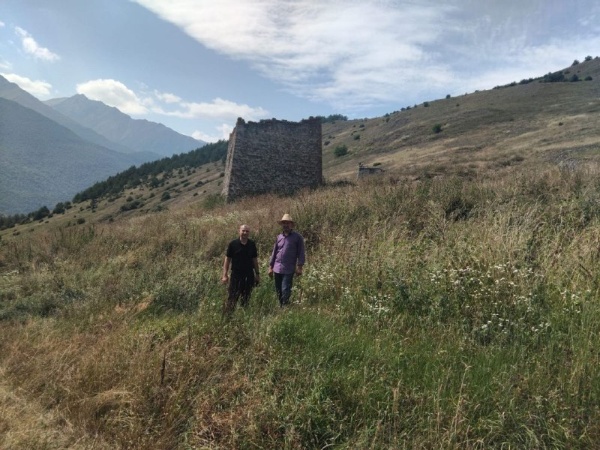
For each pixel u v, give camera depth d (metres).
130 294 6.95
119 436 3.31
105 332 5.28
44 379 4.19
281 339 4.29
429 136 61.53
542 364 3.35
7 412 3.59
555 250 5.17
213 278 7.41
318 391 3.33
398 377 3.48
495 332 3.97
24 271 10.02
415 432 2.93
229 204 23.36
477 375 3.37
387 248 6.73
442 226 7.11
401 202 10.07
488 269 4.89
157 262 9.12
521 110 63.34
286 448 2.93
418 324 4.50
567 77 96.44
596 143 28.55
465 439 2.77
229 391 3.60
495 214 7.27
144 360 4.14
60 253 11.26
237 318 4.97
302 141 29.00
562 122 45.16
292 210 11.86
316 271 6.45
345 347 4.04
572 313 3.99
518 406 2.93
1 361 4.70
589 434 2.63
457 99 95.50
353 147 76.31
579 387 2.97
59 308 7.04
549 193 8.54
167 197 76.38
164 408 3.50
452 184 10.91
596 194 7.35
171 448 3.20
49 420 3.55
